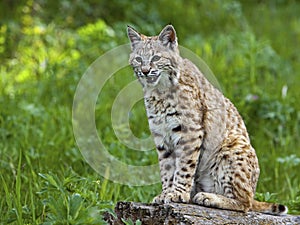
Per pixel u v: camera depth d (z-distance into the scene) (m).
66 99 14.95
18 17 18.25
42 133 13.14
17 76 15.73
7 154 12.29
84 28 17.23
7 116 13.70
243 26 20.56
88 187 10.53
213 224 8.67
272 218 9.17
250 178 9.67
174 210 8.80
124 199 11.12
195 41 18.30
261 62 16.70
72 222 8.28
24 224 9.57
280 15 22.42
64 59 16.05
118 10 19.52
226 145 9.79
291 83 16.55
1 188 11.10
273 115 14.46
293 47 19.78
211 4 21.20
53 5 18.88
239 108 14.36
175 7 20.38
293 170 13.10
